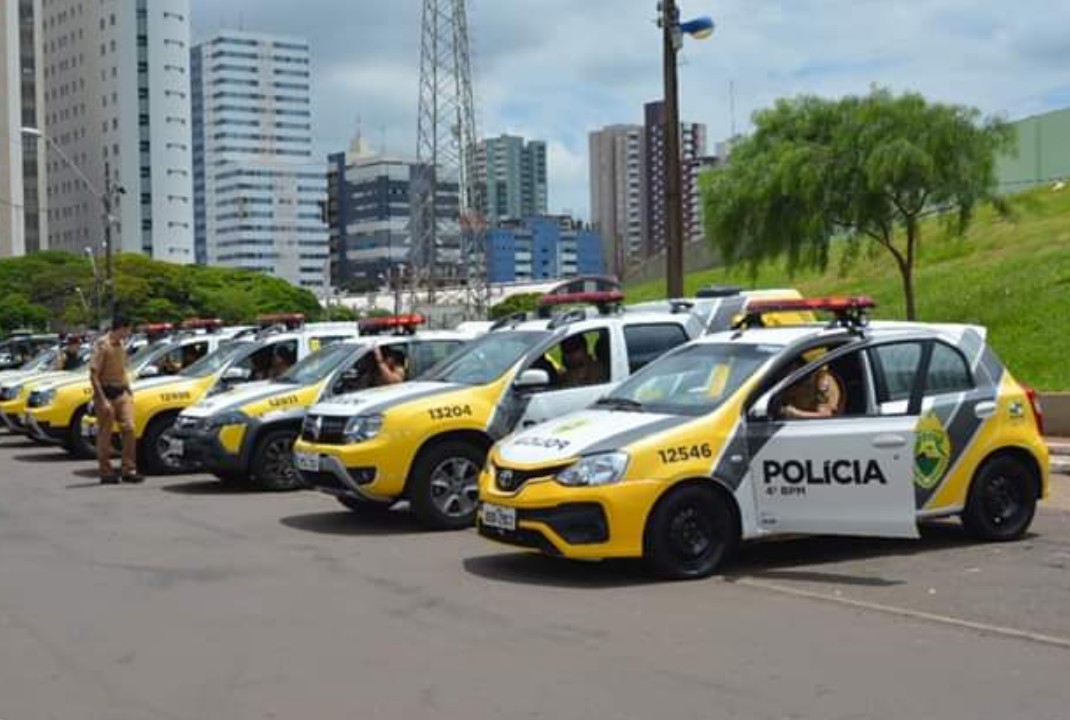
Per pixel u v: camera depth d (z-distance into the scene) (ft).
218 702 20.51
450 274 316.81
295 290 271.28
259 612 27.02
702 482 29.25
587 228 473.26
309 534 37.76
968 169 86.53
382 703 20.18
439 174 314.55
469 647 23.53
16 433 81.00
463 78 311.06
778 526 29.84
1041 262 97.25
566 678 21.30
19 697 21.08
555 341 39.78
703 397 30.42
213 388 54.13
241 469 47.78
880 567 30.45
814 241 89.40
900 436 30.86
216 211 517.14
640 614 25.84
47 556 34.91
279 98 535.60
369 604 27.53
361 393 40.14
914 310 87.71
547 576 30.07
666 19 59.88
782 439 29.81
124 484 52.49
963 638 23.61
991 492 33.22
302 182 513.04
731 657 22.44
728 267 97.91
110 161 393.29
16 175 348.59
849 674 21.26
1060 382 70.90
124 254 244.22
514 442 30.48
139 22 390.21
